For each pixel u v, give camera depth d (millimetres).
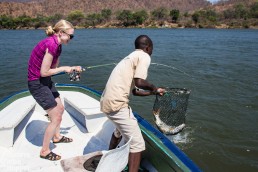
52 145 4527
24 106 5312
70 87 6445
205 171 6078
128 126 3504
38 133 4930
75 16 122250
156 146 3766
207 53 22938
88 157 3949
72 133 4969
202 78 13305
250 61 18656
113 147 4082
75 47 27797
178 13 112938
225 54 22312
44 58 3639
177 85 12062
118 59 20062
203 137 7355
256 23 104500
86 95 6012
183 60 18969
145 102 9727
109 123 4922
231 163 6324
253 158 6508
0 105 5355
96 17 121188
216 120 8312
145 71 3377
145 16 117625
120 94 3428
